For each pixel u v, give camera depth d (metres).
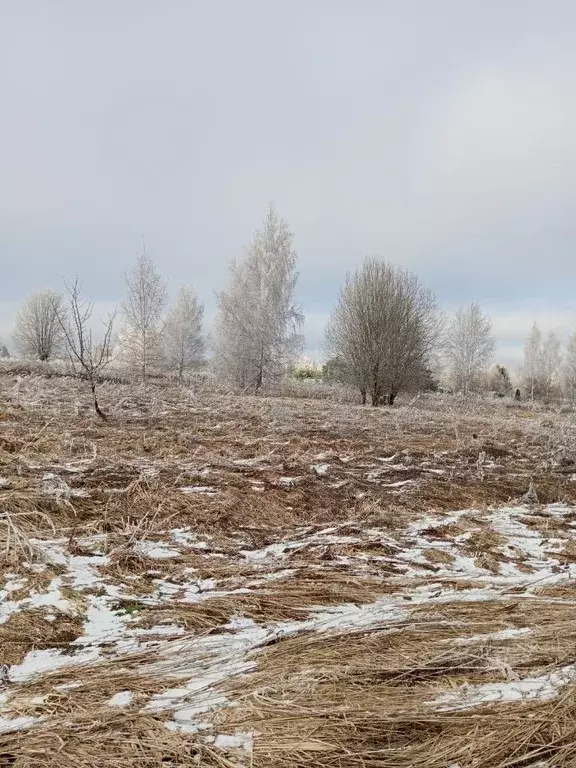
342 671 2.50
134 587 3.41
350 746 2.04
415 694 2.35
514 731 2.11
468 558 4.28
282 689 2.37
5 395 10.34
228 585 3.52
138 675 2.46
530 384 49.81
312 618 3.12
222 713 2.21
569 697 2.31
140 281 19.47
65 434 6.99
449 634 2.89
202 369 31.47
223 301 22.97
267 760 1.96
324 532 4.70
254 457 6.93
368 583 3.64
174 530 4.41
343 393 22.84
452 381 38.31
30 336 33.41
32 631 2.82
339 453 7.79
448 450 8.66
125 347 21.00
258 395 19.12
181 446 6.99
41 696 2.29
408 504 5.64
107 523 4.30
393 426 11.12
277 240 22.28
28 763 1.91
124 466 5.75
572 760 1.97
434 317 22.92
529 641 2.81
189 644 2.76
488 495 6.23
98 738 2.05
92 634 2.86
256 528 4.69
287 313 22.72
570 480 7.09
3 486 4.64
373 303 20.12
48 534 4.01
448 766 1.96
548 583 3.72
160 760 1.95
